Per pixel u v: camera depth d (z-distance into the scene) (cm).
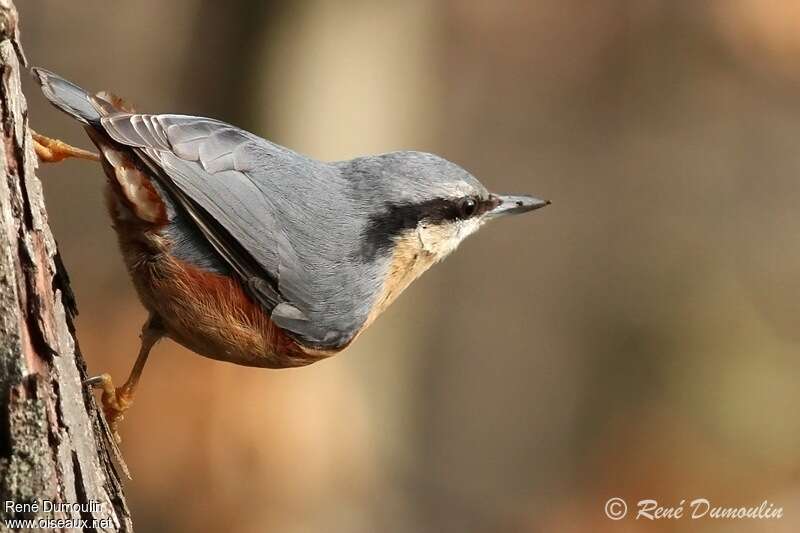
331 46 1262
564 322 1764
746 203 1800
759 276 1700
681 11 1830
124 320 1080
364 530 1138
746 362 1555
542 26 1917
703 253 1745
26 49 1496
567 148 1886
